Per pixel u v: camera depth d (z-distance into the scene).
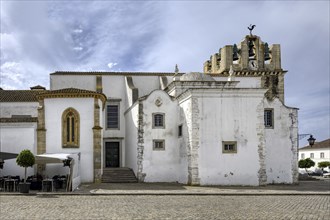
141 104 35.69
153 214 16.94
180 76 41.69
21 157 26.27
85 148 33.88
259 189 29.36
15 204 20.28
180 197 24.11
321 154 87.62
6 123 33.75
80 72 44.38
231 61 48.34
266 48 49.25
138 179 35.00
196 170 31.62
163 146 35.62
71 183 26.98
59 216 16.34
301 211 18.02
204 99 32.19
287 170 35.66
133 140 37.47
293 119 36.31
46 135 33.81
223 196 24.98
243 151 32.19
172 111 36.09
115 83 44.50
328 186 33.62
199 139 31.88
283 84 48.25
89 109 34.19
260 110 32.69
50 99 34.12
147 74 45.41
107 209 18.45
